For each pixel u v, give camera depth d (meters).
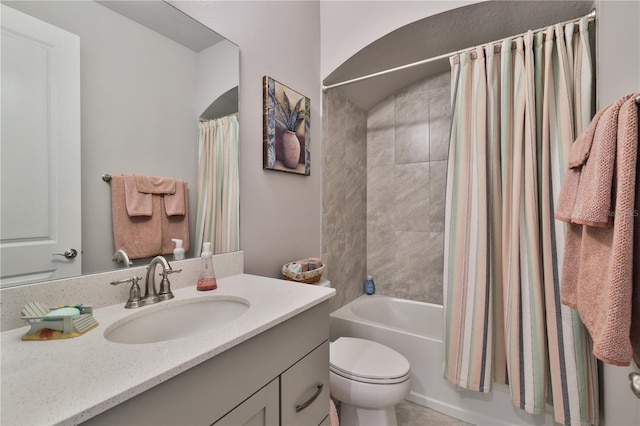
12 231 0.71
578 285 0.87
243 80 1.37
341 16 1.92
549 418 1.35
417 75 2.25
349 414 1.38
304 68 1.81
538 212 1.37
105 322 0.75
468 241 1.49
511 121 1.43
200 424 0.58
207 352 0.58
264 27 1.50
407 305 2.33
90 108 0.86
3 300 0.69
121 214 0.93
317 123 1.95
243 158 1.37
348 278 2.31
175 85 1.08
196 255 1.15
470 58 1.54
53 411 0.40
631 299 0.68
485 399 1.50
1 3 0.70
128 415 0.47
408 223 2.39
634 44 0.94
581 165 0.88
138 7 0.98
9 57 0.71
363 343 1.56
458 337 1.49
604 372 1.21
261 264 1.48
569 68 1.31
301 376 0.88
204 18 1.19
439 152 2.24
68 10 0.82
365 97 2.38
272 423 0.76
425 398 1.66
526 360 1.31
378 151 2.53
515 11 1.49
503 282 1.43
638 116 0.69
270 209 1.54
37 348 0.60
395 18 1.69
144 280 0.98
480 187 1.46
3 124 0.70
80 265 0.83
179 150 1.10
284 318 0.78
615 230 0.68
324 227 2.01
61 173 0.80
